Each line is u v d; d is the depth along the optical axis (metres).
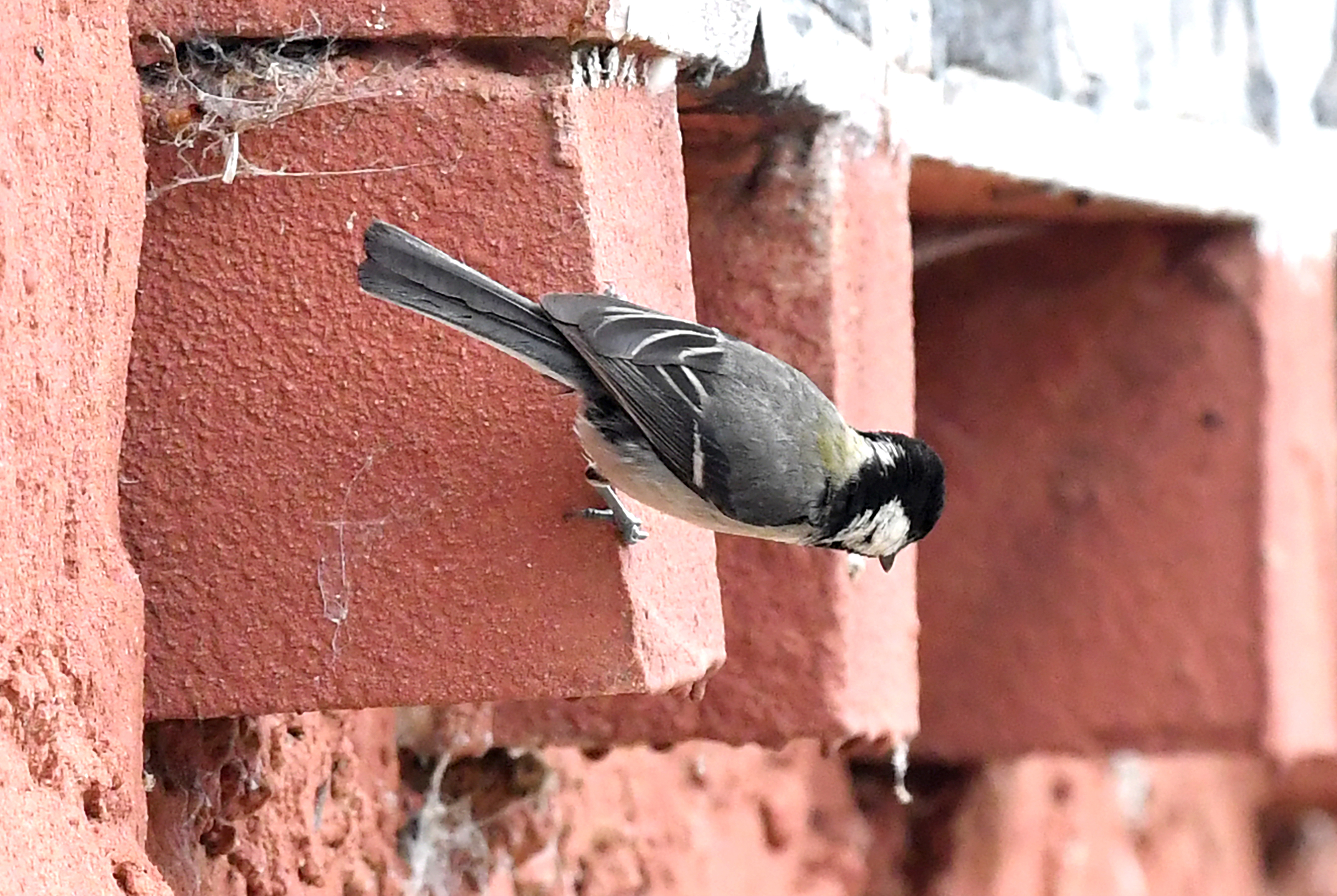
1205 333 9.70
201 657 5.50
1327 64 10.38
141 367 5.54
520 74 5.62
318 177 5.57
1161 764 13.03
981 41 8.09
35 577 4.51
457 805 7.96
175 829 6.05
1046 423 9.95
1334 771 14.45
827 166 7.12
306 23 5.54
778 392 6.42
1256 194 9.68
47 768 4.51
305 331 5.56
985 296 10.06
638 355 5.63
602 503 5.54
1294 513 9.77
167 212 5.57
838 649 7.12
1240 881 14.20
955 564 10.05
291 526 5.54
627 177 5.88
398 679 5.52
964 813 10.77
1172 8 9.34
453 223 5.56
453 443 5.56
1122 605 9.74
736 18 6.30
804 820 10.37
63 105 4.67
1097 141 8.70
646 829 9.12
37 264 4.51
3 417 4.32
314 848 6.88
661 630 5.73
